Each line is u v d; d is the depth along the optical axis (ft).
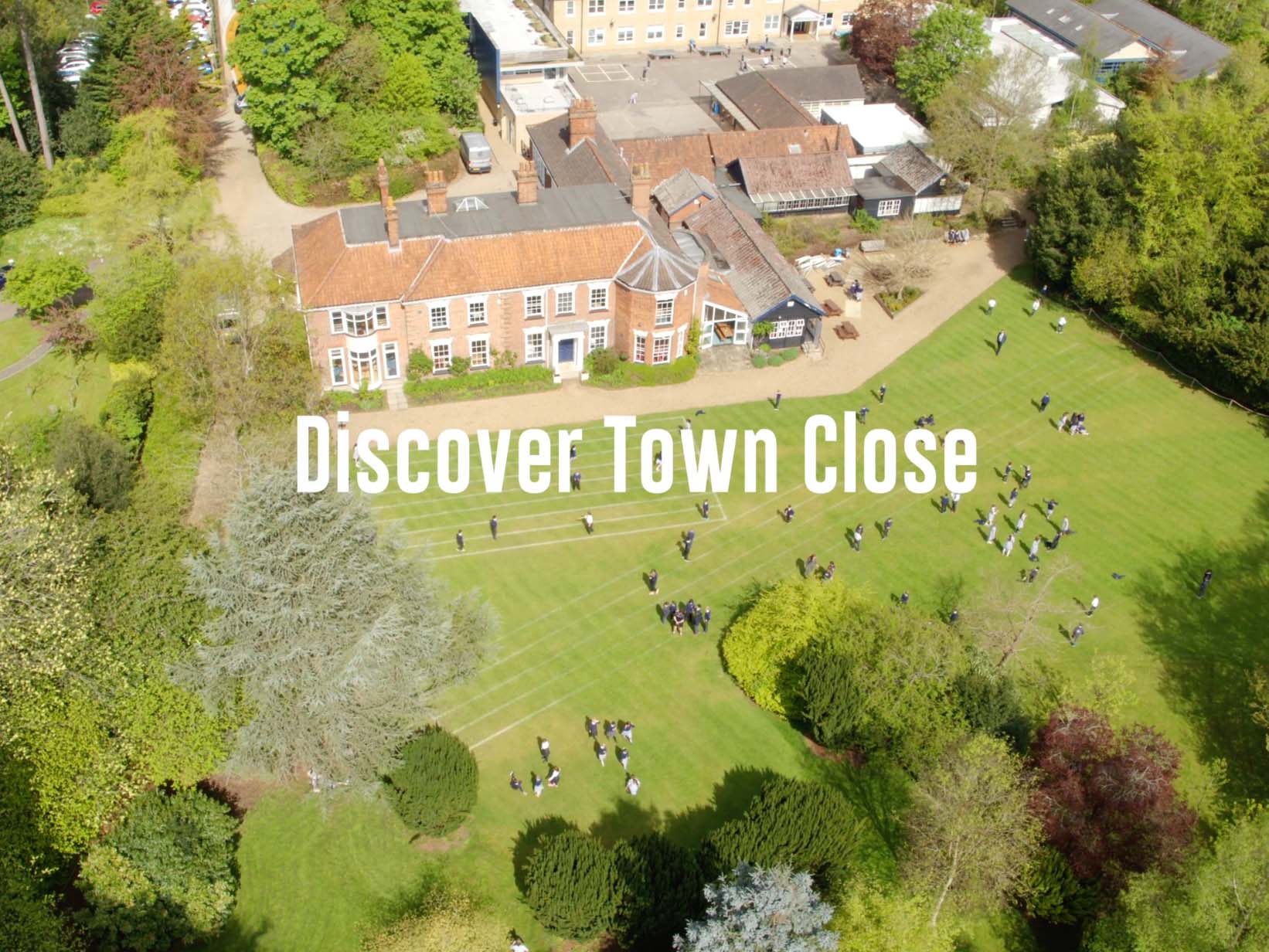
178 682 158.30
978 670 181.68
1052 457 249.96
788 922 128.06
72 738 155.74
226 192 324.39
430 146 331.57
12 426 226.58
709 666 197.67
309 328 243.19
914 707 176.76
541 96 362.94
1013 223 332.39
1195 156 279.28
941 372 274.98
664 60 442.91
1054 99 357.41
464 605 180.96
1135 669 200.95
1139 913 144.77
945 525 230.68
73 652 159.22
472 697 189.78
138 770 163.94
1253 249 276.00
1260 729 191.21
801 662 182.80
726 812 173.78
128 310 246.68
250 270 233.35
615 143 331.77
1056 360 280.51
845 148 343.26
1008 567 220.23
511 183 339.36
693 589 212.02
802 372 273.33
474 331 255.91
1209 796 178.19
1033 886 159.22
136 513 188.75
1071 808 162.71
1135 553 225.76
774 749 184.34
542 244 255.70
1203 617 212.43
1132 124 296.10
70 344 256.93
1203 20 432.66
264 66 307.17
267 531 152.66
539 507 228.43
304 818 172.14
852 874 157.48
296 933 157.38
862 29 409.49
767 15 459.73
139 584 168.04
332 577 154.20
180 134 314.96
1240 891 139.95
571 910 149.79
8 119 319.68
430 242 250.37
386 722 163.32
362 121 320.50
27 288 254.88
